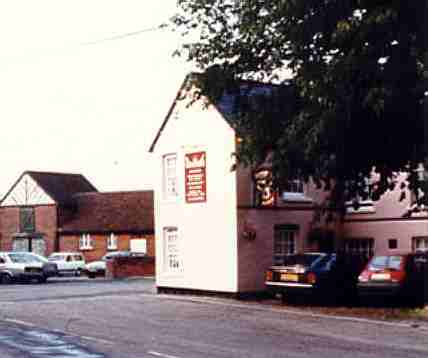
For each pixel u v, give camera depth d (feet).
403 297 76.79
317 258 82.12
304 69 64.64
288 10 63.36
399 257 77.36
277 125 71.97
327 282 80.59
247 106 75.25
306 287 80.07
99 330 59.06
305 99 69.51
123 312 74.08
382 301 79.25
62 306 80.53
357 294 82.02
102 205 204.95
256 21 67.97
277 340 53.62
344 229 101.81
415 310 72.28
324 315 71.15
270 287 83.30
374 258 78.64
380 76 62.18
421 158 68.33
